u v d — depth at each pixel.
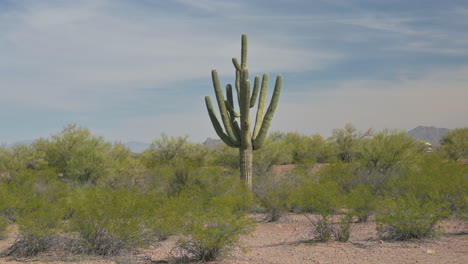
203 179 16.72
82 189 16.50
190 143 31.02
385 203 12.12
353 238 10.59
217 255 8.47
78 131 26.08
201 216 8.62
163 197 11.06
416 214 10.32
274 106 17.72
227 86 18.73
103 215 9.04
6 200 12.25
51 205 9.76
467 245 9.49
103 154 22.02
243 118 17.34
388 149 20.31
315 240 10.41
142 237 9.62
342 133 31.09
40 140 27.64
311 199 10.68
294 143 35.94
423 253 8.84
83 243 8.92
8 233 11.34
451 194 13.01
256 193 16.48
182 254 8.72
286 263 8.16
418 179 14.57
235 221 8.57
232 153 28.88
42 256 8.84
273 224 13.16
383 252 9.02
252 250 9.44
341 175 17.70
